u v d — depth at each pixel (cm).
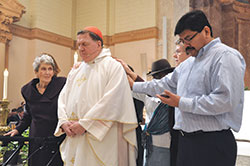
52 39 1248
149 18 1149
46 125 256
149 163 224
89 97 205
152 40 1131
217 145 163
